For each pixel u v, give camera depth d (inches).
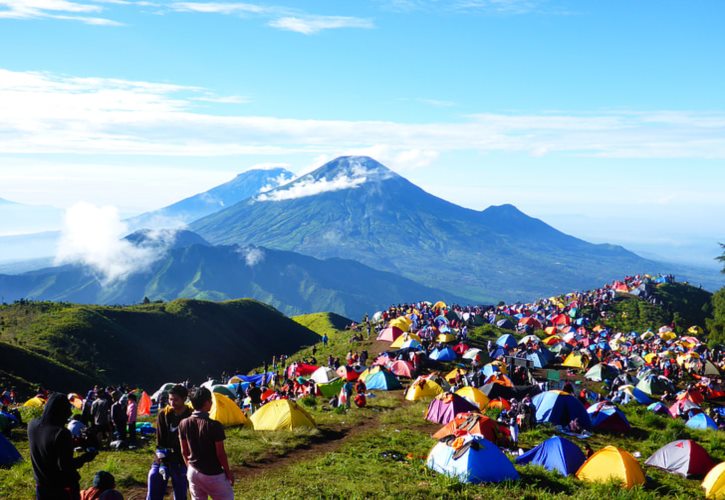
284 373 2278.5
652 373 2182.6
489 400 1558.8
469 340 2881.4
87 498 374.6
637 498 818.8
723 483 938.7
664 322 4156.0
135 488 652.1
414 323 3006.9
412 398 1678.2
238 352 5241.1
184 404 383.9
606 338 3272.6
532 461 998.4
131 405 906.1
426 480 761.6
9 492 589.3
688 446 1080.8
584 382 2240.4
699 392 1991.9
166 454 371.9
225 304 6063.0
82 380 3144.7
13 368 2802.7
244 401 1535.4
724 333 3769.7
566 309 4001.0
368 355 2632.9
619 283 5152.6
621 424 1437.0
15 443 904.3
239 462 848.3
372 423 1305.4
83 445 639.1
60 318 4190.5
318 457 919.0
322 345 3100.4
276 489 661.3
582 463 971.3
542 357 2519.7
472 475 786.2
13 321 4067.4
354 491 654.5
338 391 1804.9
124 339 4298.7
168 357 4539.9
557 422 1413.6
